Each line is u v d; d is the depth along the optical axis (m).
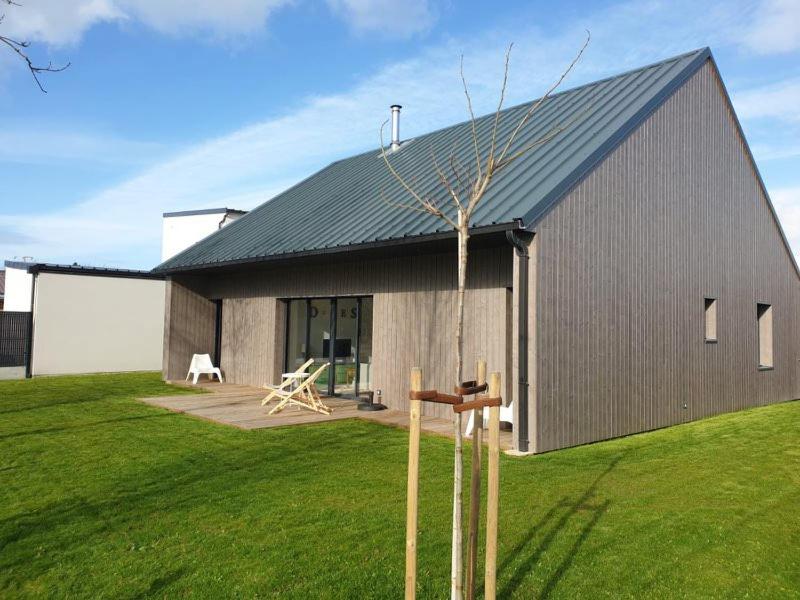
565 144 9.38
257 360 14.27
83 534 4.73
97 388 13.89
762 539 4.60
